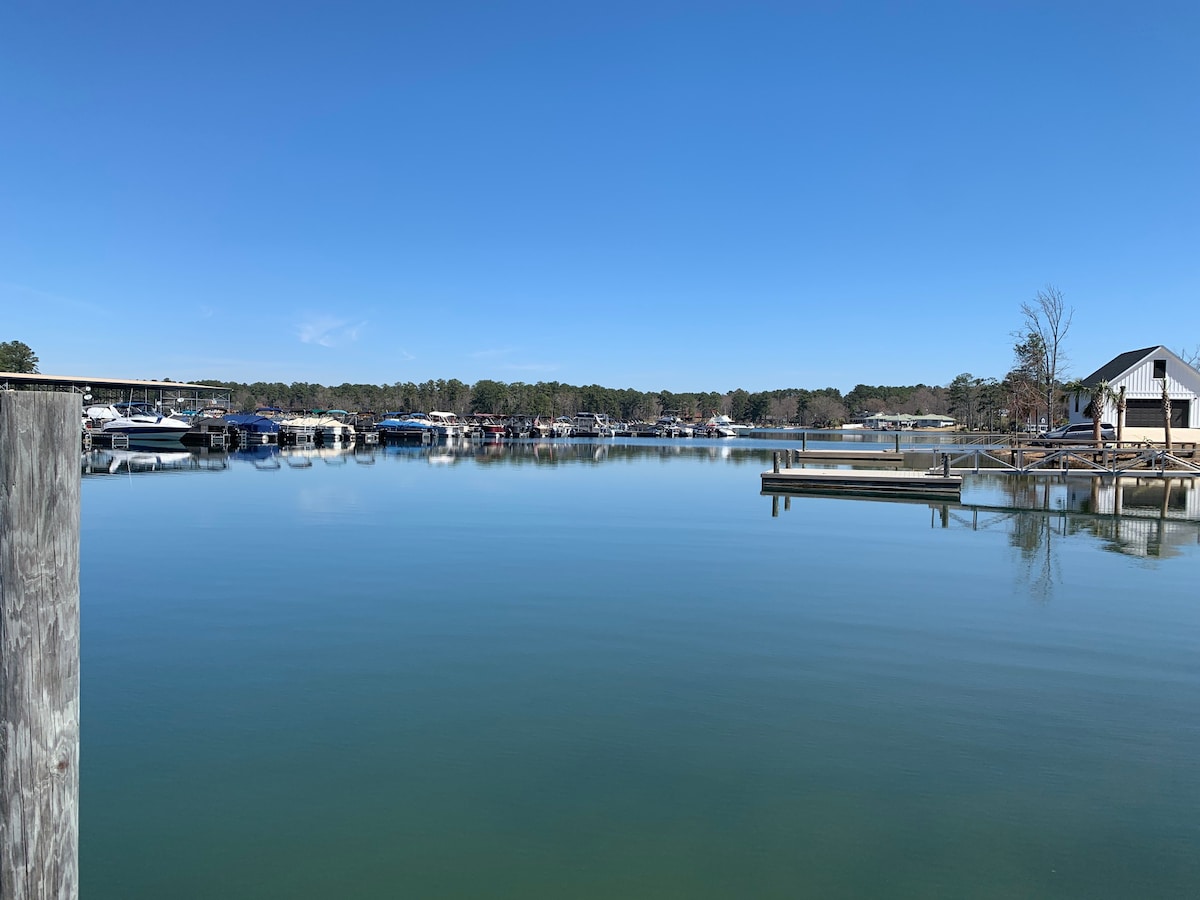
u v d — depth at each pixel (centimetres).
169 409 7069
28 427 273
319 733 668
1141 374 4559
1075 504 2420
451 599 1131
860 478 2733
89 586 1201
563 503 2347
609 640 937
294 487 2775
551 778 592
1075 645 928
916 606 1107
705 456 5403
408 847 502
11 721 275
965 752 639
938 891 458
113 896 451
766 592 1187
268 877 470
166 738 658
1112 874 475
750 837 514
